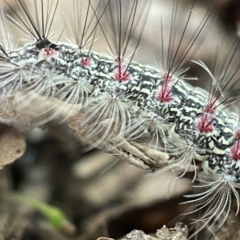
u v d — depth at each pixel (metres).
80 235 0.10
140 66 0.10
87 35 0.11
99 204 0.10
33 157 0.11
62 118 0.10
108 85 0.10
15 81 0.10
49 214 0.10
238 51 0.11
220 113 0.10
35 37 0.10
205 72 0.11
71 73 0.10
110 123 0.10
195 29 0.11
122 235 0.10
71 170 0.11
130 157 0.10
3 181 0.10
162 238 0.09
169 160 0.10
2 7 0.11
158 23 0.11
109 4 0.11
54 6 0.11
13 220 0.10
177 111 0.10
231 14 0.12
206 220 0.10
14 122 0.10
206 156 0.10
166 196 0.10
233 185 0.10
